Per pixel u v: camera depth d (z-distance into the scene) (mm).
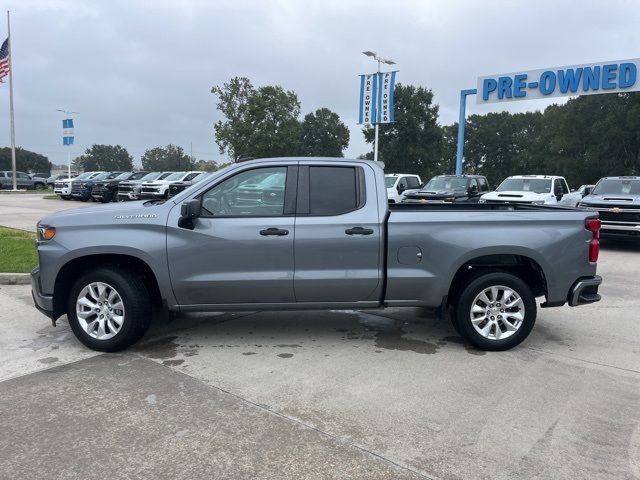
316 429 3525
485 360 4891
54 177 52781
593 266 5141
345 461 3146
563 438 3432
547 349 5227
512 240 4965
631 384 4328
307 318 6316
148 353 5023
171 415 3713
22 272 8250
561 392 4156
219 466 3084
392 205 5879
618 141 55500
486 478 2990
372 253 4969
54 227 4914
